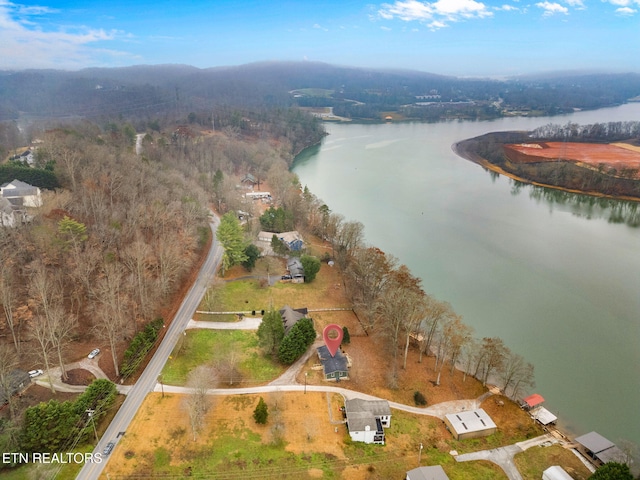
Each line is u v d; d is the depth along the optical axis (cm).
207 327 11469
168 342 10675
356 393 9600
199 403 8225
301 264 14525
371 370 10400
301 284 14125
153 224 13962
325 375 9944
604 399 10050
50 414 7362
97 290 10481
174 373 9581
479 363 10412
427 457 8156
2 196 13675
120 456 7425
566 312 13575
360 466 7806
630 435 9100
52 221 12281
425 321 11894
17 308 9738
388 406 8844
